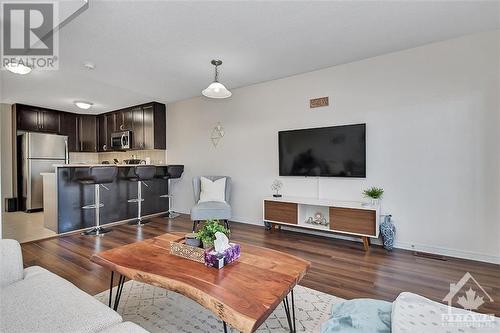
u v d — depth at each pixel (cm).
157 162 594
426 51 300
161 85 439
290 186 405
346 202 344
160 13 230
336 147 357
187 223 457
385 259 284
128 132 599
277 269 159
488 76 269
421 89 304
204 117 511
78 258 288
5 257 137
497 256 266
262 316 113
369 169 338
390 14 237
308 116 386
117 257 177
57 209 385
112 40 279
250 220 449
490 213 269
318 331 166
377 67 331
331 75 365
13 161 570
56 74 380
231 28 259
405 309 110
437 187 296
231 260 169
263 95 431
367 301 128
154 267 160
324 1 217
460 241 284
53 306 115
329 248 322
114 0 210
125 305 196
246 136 453
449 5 224
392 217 323
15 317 107
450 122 288
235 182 468
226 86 450
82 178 391
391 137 322
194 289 134
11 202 568
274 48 305
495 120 266
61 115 633
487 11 233
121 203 473
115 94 494
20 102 549
